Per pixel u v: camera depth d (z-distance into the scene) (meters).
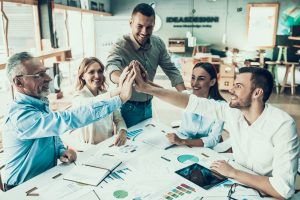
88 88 2.28
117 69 2.09
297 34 7.54
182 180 1.39
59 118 1.37
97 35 8.23
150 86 1.73
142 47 2.29
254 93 1.40
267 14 8.01
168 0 8.25
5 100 3.94
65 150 1.69
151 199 1.23
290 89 7.25
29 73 1.43
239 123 1.56
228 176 1.41
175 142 1.83
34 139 1.49
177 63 8.23
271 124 1.40
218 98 2.28
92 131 2.21
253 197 1.26
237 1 8.05
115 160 1.58
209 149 1.78
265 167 1.49
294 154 1.33
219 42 8.38
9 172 1.53
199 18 8.28
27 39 4.83
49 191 1.29
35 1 4.10
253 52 8.28
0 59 3.27
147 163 1.57
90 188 1.31
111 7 8.27
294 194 1.41
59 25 6.21
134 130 2.13
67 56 4.80
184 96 1.76
